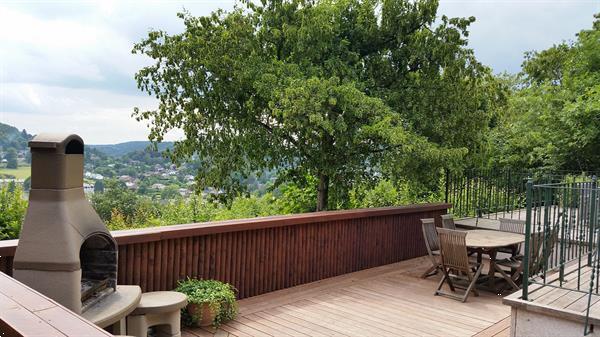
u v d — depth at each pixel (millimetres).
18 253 3074
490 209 9695
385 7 9102
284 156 9398
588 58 14078
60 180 3143
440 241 5953
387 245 7875
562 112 12633
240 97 9039
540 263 5645
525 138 13914
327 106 7906
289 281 6250
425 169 8539
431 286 6402
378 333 4555
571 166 13008
